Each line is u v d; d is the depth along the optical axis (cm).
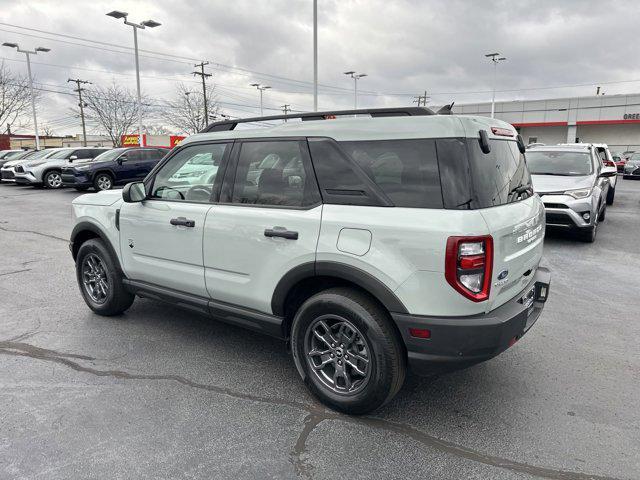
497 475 244
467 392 327
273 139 322
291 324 327
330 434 278
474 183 257
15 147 6988
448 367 265
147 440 270
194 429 281
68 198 1554
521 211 299
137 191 385
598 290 557
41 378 341
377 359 275
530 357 381
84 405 306
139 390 326
